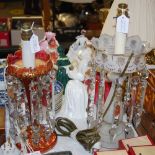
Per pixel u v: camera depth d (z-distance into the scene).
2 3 3.07
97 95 1.11
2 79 1.22
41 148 1.01
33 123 1.05
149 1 1.19
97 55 0.98
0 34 2.36
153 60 1.29
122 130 1.09
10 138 1.06
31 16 2.62
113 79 1.00
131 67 0.94
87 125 1.15
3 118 1.17
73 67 1.28
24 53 0.91
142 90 1.03
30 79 0.94
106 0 2.55
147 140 1.00
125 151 0.92
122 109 1.07
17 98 0.99
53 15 2.56
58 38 2.44
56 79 1.27
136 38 1.04
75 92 1.16
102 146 1.06
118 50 0.98
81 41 1.31
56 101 1.16
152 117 1.17
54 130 1.11
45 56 1.00
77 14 2.63
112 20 1.21
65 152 0.99
